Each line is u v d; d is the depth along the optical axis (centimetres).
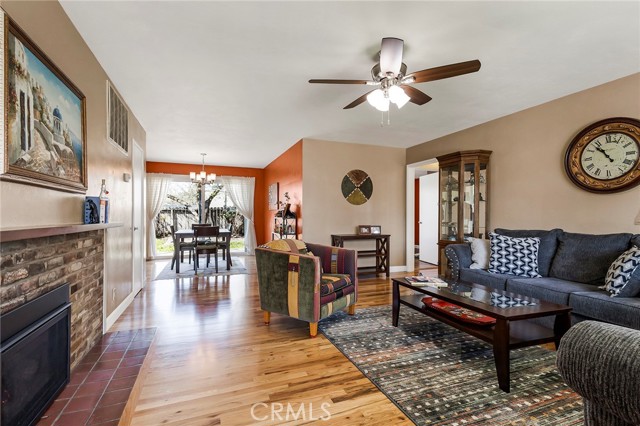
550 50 231
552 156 332
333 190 520
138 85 288
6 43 123
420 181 709
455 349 232
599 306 215
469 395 172
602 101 290
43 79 155
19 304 135
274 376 193
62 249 177
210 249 534
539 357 218
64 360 172
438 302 256
